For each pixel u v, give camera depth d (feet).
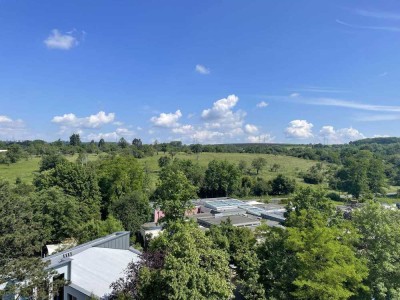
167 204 122.31
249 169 435.12
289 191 353.72
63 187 187.93
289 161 524.93
